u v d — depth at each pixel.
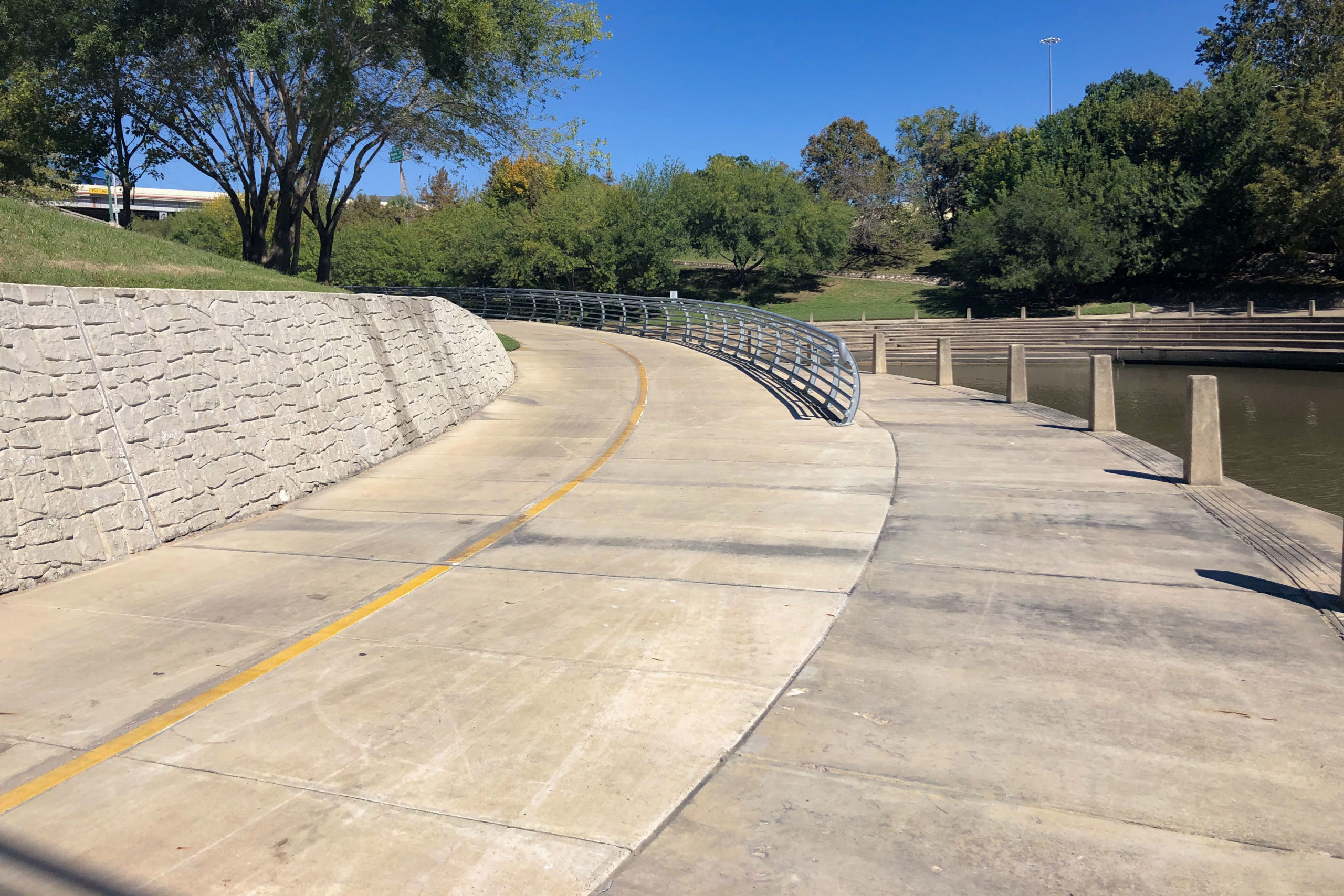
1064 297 60.56
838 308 64.44
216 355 9.14
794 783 3.67
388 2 20.56
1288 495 11.16
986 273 60.59
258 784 3.73
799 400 15.69
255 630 5.62
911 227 82.38
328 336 11.20
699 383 18.09
